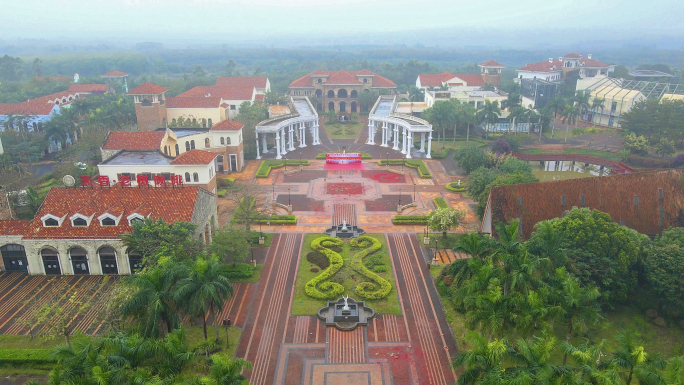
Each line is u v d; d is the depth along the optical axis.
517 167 101.31
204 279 49.44
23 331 57.25
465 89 199.25
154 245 63.22
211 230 82.62
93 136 124.88
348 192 109.81
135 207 72.62
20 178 102.81
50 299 64.19
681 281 57.47
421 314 62.06
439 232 86.88
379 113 165.88
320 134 173.12
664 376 42.78
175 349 41.09
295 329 58.91
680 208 77.69
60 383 37.69
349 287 68.12
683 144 147.25
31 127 144.38
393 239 84.62
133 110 154.38
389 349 55.19
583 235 61.66
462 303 57.94
